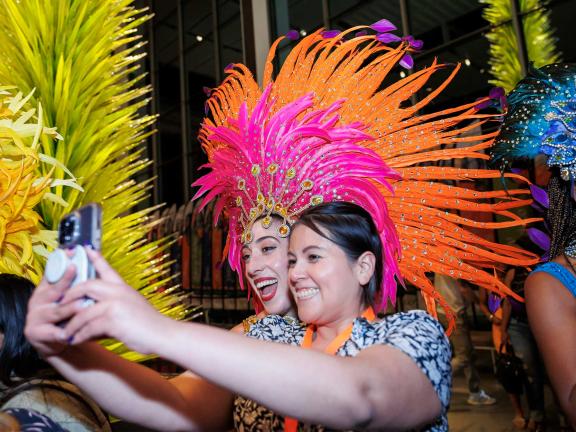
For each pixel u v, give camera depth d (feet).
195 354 1.82
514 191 3.85
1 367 3.20
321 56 4.27
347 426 1.98
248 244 3.79
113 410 2.60
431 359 2.38
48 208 3.72
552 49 16.28
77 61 3.92
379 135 3.91
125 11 4.66
